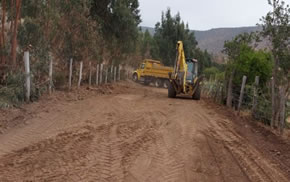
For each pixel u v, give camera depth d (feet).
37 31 44.78
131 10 98.58
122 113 37.27
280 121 34.12
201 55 162.91
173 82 63.05
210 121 36.99
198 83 62.85
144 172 18.84
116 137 26.05
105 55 85.20
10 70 37.86
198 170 19.95
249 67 52.19
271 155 25.40
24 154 20.45
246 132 33.35
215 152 24.26
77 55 60.49
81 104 41.09
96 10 84.79
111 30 88.17
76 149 22.07
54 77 50.14
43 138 24.17
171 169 19.74
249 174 20.12
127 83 108.37
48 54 44.88
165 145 24.88
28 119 29.78
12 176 16.85
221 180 18.70
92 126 29.07
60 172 17.78
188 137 27.86
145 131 28.94
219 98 60.59
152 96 63.82
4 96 33.99
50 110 34.73
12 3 41.09
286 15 36.63
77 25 59.21
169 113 40.14
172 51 160.25
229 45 56.90
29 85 36.70
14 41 38.60
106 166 19.29
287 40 36.29
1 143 22.52
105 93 59.41
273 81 35.99
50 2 47.91
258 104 41.70
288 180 19.88
